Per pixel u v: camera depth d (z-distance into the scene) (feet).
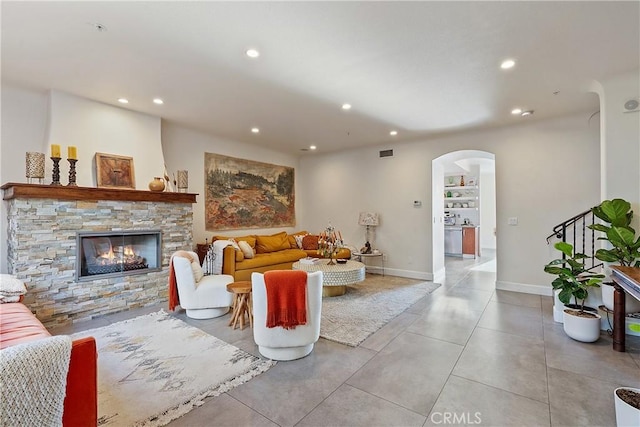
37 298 10.25
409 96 11.71
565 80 10.27
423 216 18.34
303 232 22.77
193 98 11.88
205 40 7.90
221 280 11.93
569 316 9.36
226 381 7.06
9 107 10.87
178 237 14.20
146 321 11.10
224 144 18.30
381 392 6.63
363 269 14.53
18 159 11.05
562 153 14.11
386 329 10.34
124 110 13.01
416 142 18.56
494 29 7.41
